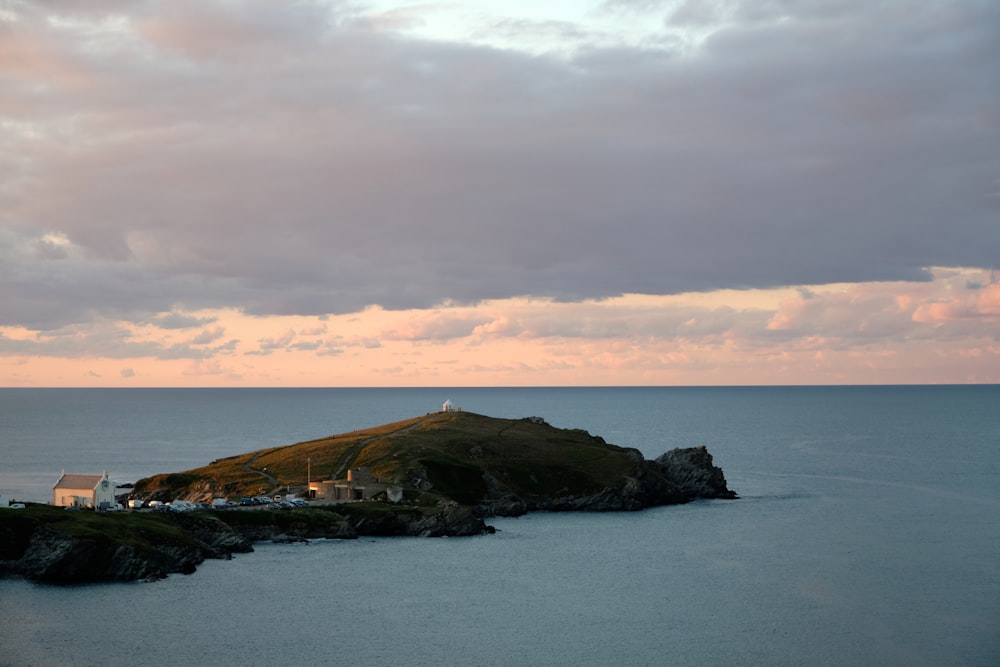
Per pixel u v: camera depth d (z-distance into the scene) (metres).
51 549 166.12
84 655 128.88
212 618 146.75
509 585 171.25
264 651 132.00
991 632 143.88
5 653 128.75
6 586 160.00
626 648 135.25
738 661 130.38
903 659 131.75
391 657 130.62
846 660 131.12
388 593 164.12
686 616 151.50
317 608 153.75
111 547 168.12
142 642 134.62
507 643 137.12
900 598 163.12
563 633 142.12
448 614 151.38
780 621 148.88
